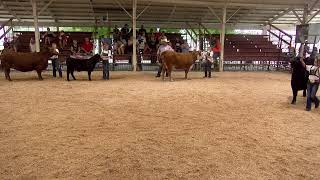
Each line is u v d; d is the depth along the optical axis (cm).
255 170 393
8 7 1633
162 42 1266
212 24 2056
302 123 611
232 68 1758
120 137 505
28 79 1162
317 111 712
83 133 523
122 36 1669
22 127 553
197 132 539
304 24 1619
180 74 1414
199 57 1256
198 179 366
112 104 741
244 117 646
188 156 433
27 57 1119
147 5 1619
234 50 1777
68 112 661
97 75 1322
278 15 1922
